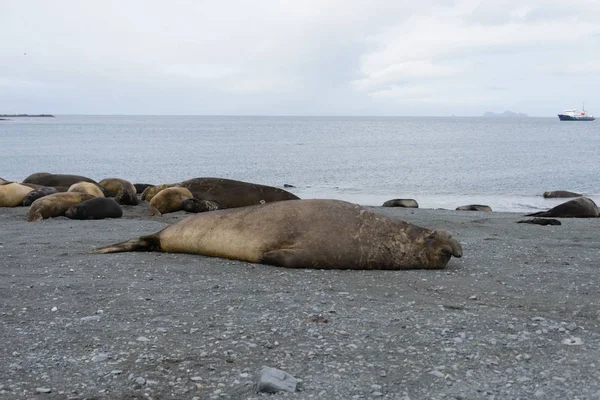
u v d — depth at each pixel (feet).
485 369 14.85
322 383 13.99
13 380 14.07
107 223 44.04
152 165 142.31
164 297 21.76
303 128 592.19
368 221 28.04
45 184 69.15
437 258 27.71
